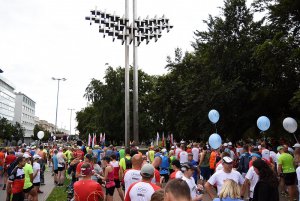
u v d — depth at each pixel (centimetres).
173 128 3875
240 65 2797
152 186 480
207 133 2877
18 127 9294
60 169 1625
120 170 957
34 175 1062
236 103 2709
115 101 4834
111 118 4809
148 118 4744
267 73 2309
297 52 2039
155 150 1581
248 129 2681
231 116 2805
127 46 2334
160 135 4641
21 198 893
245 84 2833
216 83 2725
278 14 2420
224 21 2953
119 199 1168
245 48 2781
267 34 2605
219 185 577
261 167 527
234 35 2925
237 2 2900
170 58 3862
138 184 482
